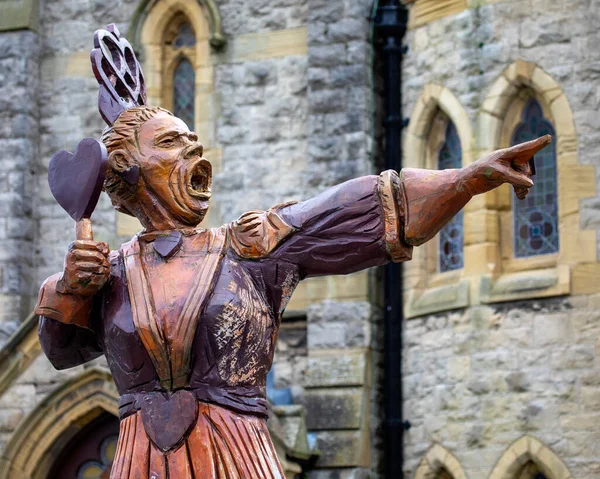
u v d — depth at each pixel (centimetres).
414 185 433
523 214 1728
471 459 1683
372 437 1806
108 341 440
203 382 429
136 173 448
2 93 2028
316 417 1800
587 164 1673
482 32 1762
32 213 2014
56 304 445
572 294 1648
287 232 440
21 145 2009
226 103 1967
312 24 1914
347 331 1823
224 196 1948
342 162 1873
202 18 1981
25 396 1644
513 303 1683
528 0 1734
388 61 1866
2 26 2038
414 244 439
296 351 1862
